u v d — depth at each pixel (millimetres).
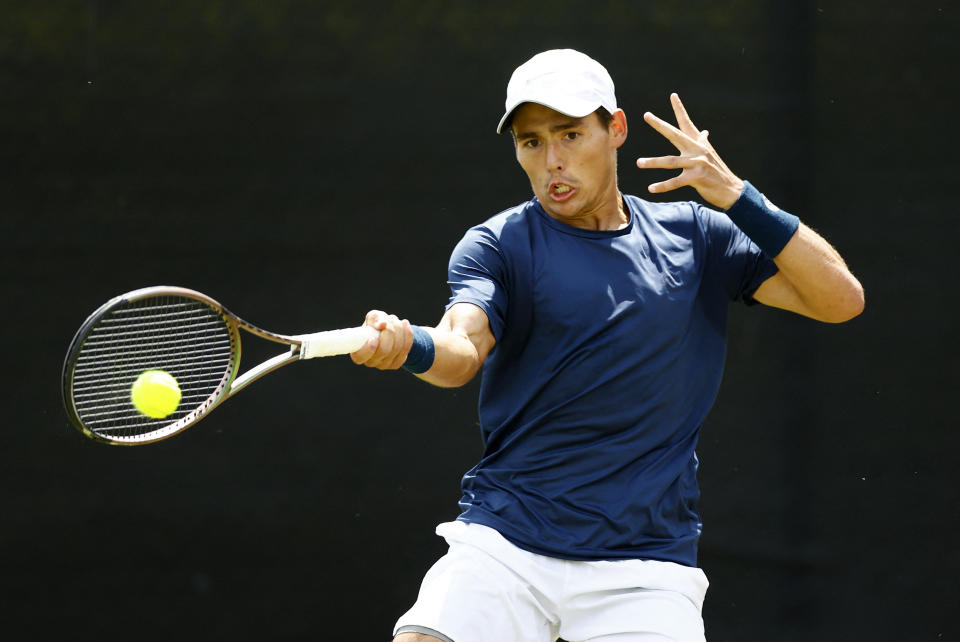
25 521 16016
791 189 16094
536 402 9297
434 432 16156
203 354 9016
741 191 9094
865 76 16000
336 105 16469
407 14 16453
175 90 16500
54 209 16391
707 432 16000
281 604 16031
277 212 16438
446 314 9062
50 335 16234
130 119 16484
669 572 9203
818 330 15906
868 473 15695
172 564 16031
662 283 9352
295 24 16516
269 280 16406
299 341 8367
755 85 16188
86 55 16531
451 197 16359
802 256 9203
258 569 16062
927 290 15758
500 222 9516
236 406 16219
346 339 8219
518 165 16312
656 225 9648
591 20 16344
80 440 16125
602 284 9203
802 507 15781
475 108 16391
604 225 9609
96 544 16016
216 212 16453
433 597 9086
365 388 16219
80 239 16375
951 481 15547
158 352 8859
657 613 9047
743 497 15891
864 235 15930
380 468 16156
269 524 16109
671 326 9289
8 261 16328
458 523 9516
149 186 16438
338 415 16219
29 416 16156
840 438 15773
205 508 16109
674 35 16281
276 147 16469
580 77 9117
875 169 15938
